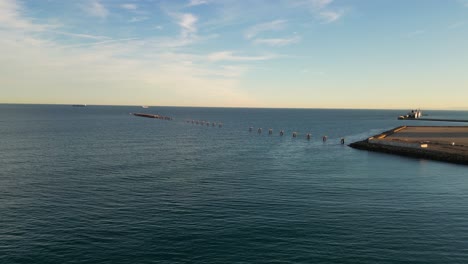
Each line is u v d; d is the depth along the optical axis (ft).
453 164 182.80
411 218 96.32
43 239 82.23
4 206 105.50
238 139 320.91
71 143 264.52
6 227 89.15
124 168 166.61
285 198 115.55
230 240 82.17
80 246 78.79
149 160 191.83
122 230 87.66
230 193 121.90
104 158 196.03
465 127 470.80
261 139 323.37
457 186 132.57
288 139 327.06
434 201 112.27
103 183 135.13
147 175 151.02
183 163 183.32
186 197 116.67
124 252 76.18
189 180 142.10
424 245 79.51
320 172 159.94
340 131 441.27
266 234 85.46
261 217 97.14
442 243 80.59
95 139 297.33
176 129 437.99
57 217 96.53
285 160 196.34
